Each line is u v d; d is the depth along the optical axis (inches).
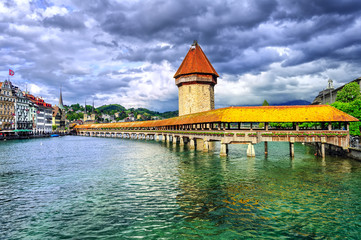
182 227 518.3
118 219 563.8
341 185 806.5
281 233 488.7
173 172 1059.9
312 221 539.5
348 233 487.2
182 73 3191.4
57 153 1916.8
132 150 2084.2
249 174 983.6
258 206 628.1
